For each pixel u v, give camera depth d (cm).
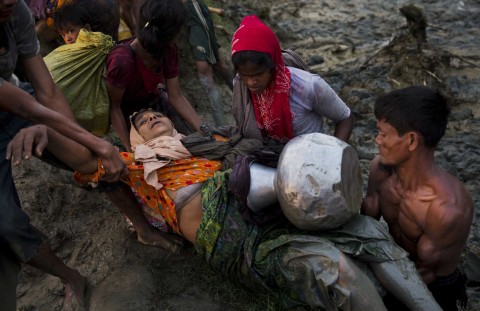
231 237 301
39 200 382
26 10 290
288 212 277
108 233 365
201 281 333
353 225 286
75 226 372
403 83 609
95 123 368
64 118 287
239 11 748
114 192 324
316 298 277
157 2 329
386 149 279
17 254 279
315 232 288
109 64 353
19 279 342
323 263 273
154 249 350
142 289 324
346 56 673
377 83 609
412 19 632
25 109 277
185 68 559
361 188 284
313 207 269
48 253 306
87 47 357
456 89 591
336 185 267
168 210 316
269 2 820
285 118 322
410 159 277
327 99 323
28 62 306
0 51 276
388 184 298
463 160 492
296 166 271
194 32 486
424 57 617
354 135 529
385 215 305
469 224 280
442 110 275
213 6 729
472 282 355
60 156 295
